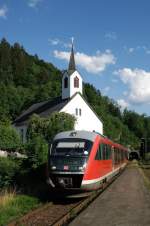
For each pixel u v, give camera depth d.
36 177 24.73
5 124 58.00
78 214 12.91
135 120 197.38
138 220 11.59
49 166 19.17
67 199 18.55
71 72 74.56
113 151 30.25
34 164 25.16
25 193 19.47
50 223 12.35
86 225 10.83
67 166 18.78
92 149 19.70
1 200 15.95
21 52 176.50
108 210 13.46
